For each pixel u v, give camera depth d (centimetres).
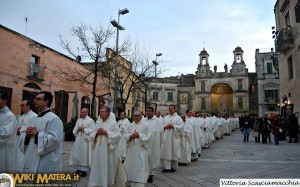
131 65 2352
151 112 775
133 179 609
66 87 2414
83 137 786
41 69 2131
